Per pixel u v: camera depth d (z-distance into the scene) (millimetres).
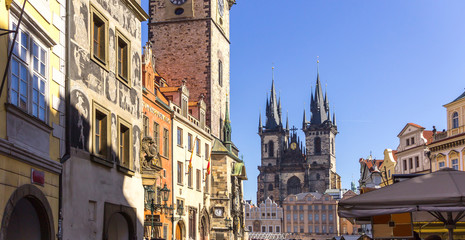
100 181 28594
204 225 76312
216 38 87938
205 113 81562
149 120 56531
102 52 30078
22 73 20406
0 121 18547
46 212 22234
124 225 32938
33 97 21594
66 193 24656
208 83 84000
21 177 20062
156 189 56438
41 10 22797
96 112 28969
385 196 16781
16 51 19812
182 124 67312
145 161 35438
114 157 30719
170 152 62969
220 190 79000
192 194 70125
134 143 34125
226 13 94562
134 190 33625
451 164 76625
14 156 19234
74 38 26188
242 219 89500
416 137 88688
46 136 22891
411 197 16359
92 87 28156
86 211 26781
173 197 62625
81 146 26547
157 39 86500
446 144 77750
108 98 30297
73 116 25781
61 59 24984
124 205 31719
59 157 24203
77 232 25625
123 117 32531
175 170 63875
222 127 88562
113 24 31609
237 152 93250
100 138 29797
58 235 23641
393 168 102375
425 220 22422
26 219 22672
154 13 87000
